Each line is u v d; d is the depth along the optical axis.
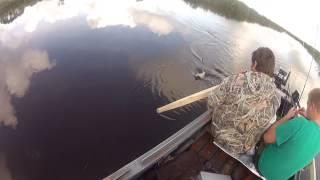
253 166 3.58
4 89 13.61
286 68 14.84
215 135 3.58
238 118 3.19
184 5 22.72
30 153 10.89
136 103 13.71
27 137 11.45
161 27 19.80
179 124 12.91
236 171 3.75
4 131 11.55
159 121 13.09
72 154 11.11
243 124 3.22
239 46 18.30
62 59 15.68
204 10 21.73
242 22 20.05
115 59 16.17
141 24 19.88
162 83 15.26
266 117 3.15
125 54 16.69
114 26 19.25
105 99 13.68
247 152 3.62
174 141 3.67
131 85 14.72
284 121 3.23
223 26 20.19
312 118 2.97
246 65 17.28
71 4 21.47
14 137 11.31
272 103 3.13
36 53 16.19
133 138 12.16
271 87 3.06
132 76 15.19
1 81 14.05
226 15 21.02
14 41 16.94
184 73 16.22
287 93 4.74
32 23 18.59
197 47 18.27
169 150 3.55
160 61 16.61
